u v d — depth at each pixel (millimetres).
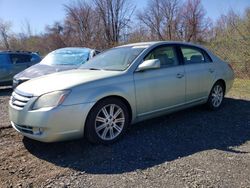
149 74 5277
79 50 10148
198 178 3709
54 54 10094
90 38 31906
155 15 31609
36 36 36875
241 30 13617
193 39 30000
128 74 5035
